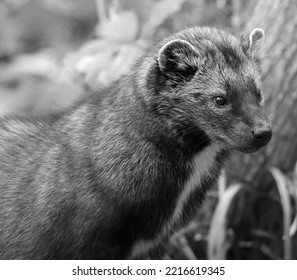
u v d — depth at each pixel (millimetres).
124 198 9312
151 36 12930
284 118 11547
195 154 9695
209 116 9297
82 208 9422
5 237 9898
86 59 12609
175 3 12914
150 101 9305
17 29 17438
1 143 10266
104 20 13727
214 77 9289
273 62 11453
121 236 9633
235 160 11891
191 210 10289
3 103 14914
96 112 9664
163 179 9453
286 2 11383
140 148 9281
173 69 9359
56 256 9789
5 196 9938
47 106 14141
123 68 12211
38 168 9812
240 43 9633
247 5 12562
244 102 9172
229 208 12141
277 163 11828
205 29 9758
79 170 9461
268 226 12242
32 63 15016
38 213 9680
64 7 17391
